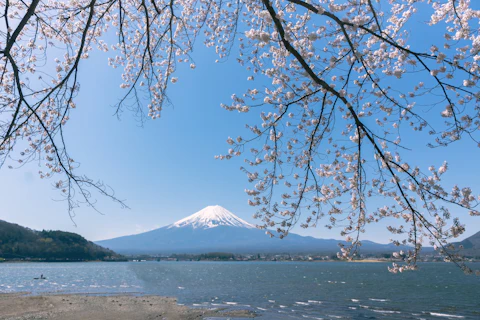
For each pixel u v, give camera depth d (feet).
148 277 232.73
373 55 19.36
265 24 19.15
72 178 15.40
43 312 70.18
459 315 80.38
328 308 89.40
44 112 19.72
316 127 18.25
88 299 92.89
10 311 71.36
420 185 15.19
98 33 24.23
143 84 25.84
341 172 20.90
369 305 95.81
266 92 20.93
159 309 78.33
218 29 24.76
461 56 15.48
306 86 19.07
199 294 120.78
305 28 20.70
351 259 18.04
